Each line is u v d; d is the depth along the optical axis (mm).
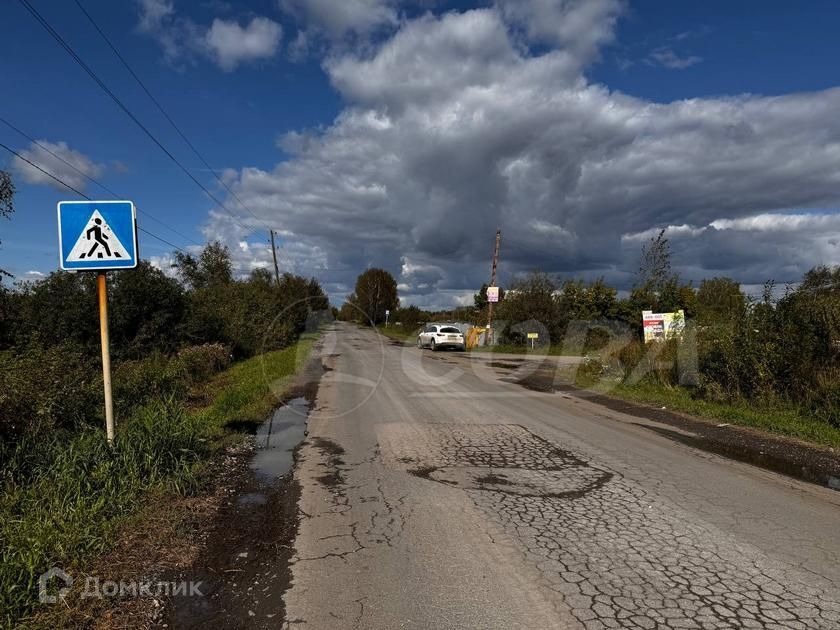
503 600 3340
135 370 11312
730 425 9281
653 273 24625
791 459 7004
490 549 4105
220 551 4086
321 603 3311
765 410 10062
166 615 3191
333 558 3955
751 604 3311
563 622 3090
